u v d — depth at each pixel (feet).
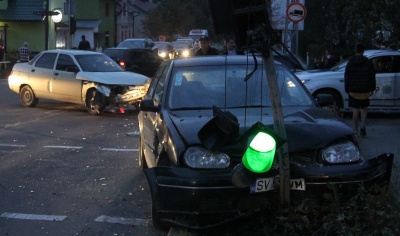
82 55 52.29
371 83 34.27
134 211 21.12
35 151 32.60
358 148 17.21
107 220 20.04
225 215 16.66
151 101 20.95
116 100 48.06
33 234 18.75
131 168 28.17
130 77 49.60
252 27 15.94
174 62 23.06
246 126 17.56
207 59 23.07
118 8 209.26
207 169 16.31
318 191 16.37
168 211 16.49
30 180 25.88
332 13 77.56
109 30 189.57
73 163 29.43
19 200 22.68
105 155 31.48
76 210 21.33
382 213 15.05
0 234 18.74
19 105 56.90
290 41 76.74
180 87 21.42
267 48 16.01
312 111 19.80
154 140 20.81
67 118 47.11
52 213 20.99
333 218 15.72
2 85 82.84
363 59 34.09
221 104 20.51
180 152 16.66
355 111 34.76
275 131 16.20
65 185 24.98
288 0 70.54
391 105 45.39
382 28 60.49
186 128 17.62
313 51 94.84
